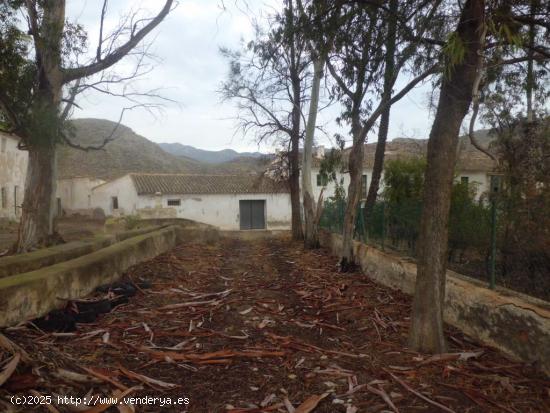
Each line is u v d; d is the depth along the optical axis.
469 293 6.54
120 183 36.84
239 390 4.52
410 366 5.30
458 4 6.43
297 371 5.04
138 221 24.38
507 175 11.32
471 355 5.59
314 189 32.59
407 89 7.18
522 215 6.80
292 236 20.58
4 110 9.61
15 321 5.53
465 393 4.62
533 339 5.37
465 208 8.09
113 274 8.82
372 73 9.15
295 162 20.19
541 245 6.36
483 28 5.30
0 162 28.33
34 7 9.39
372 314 7.53
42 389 3.78
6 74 9.35
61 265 7.20
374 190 13.11
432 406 4.34
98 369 4.54
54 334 5.52
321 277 10.76
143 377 4.50
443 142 5.68
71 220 38.28
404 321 7.11
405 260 9.06
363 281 10.16
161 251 13.49
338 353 5.66
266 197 35.59
